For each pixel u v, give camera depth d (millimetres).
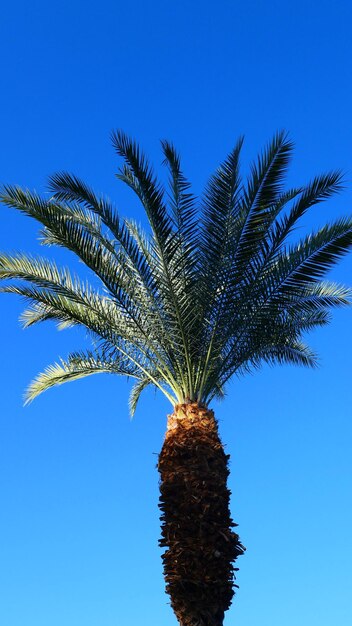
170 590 13664
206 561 13664
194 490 14070
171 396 15141
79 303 15227
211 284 14352
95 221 14797
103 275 14344
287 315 15992
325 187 13812
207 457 14391
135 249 14273
